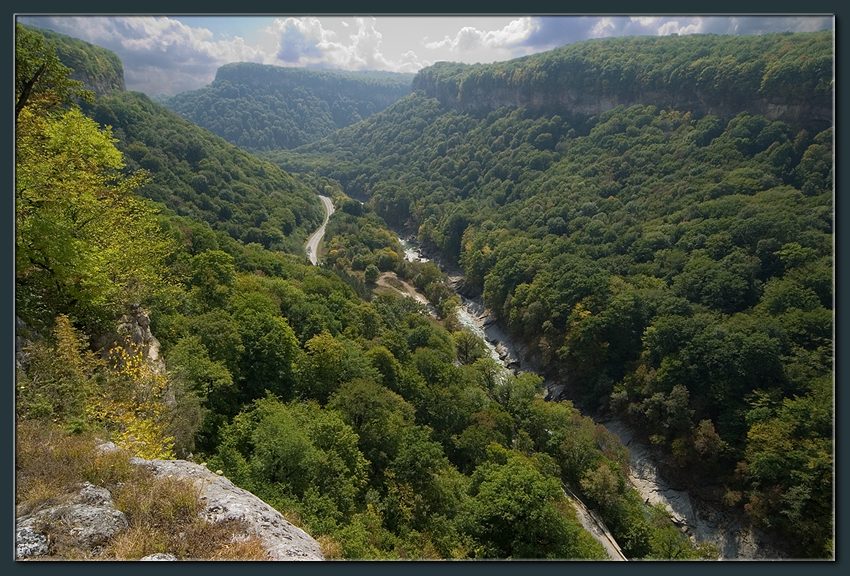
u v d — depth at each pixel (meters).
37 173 14.24
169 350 21.45
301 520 14.48
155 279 23.55
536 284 63.47
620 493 36.06
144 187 72.69
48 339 13.25
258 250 62.19
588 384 51.59
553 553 21.30
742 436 38.50
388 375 37.06
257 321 27.84
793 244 47.38
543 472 33.00
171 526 8.01
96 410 12.31
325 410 26.00
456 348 57.44
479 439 33.06
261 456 17.25
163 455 12.39
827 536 32.09
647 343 47.97
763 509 34.69
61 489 8.20
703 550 34.28
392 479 23.41
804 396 37.31
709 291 49.94
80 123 16.97
